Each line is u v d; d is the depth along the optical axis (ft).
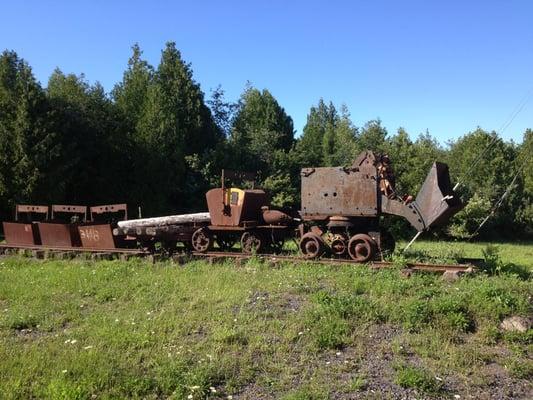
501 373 21.89
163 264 43.60
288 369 21.54
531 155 119.96
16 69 102.06
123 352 23.04
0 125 92.02
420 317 26.27
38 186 92.02
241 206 47.19
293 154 132.26
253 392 19.72
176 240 48.96
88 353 22.65
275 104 164.45
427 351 23.34
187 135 129.70
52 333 26.53
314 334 24.73
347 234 42.73
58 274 40.50
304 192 44.83
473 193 115.65
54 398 18.54
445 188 40.96
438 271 36.52
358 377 20.95
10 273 42.24
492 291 28.71
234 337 24.56
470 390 20.27
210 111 141.38
